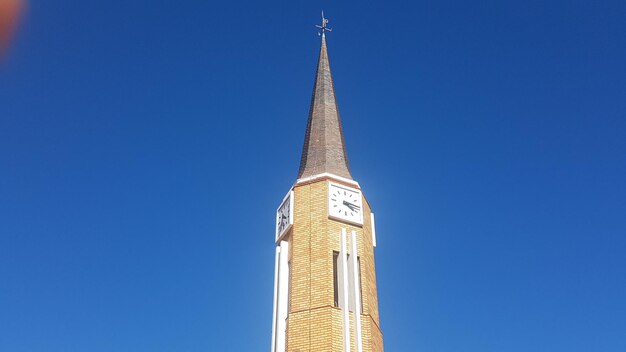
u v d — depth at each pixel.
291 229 33.59
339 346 28.61
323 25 46.84
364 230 33.75
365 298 31.02
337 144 38.03
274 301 31.92
